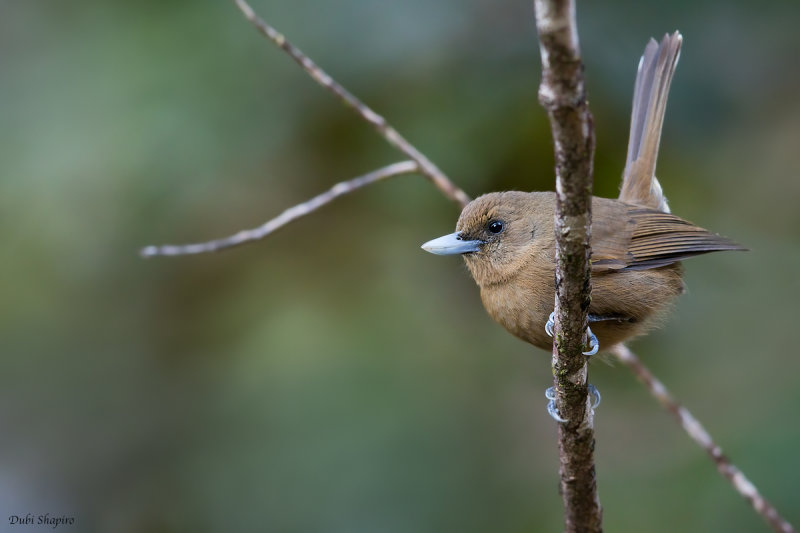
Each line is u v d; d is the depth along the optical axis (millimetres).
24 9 11672
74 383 11898
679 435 10664
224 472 10711
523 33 11000
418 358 11180
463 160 11125
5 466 11711
